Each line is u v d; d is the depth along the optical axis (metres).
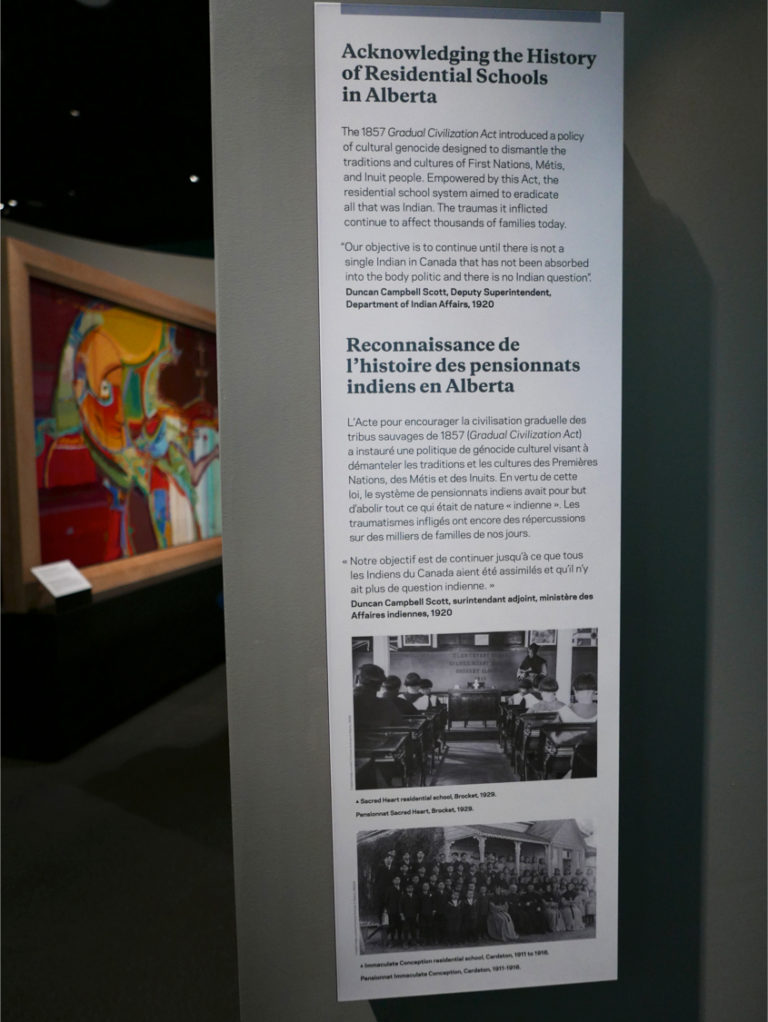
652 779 1.57
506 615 1.43
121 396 5.73
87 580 5.04
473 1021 1.55
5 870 3.21
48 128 4.86
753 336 1.53
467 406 1.41
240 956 1.51
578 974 1.47
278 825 1.49
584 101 1.38
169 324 6.42
